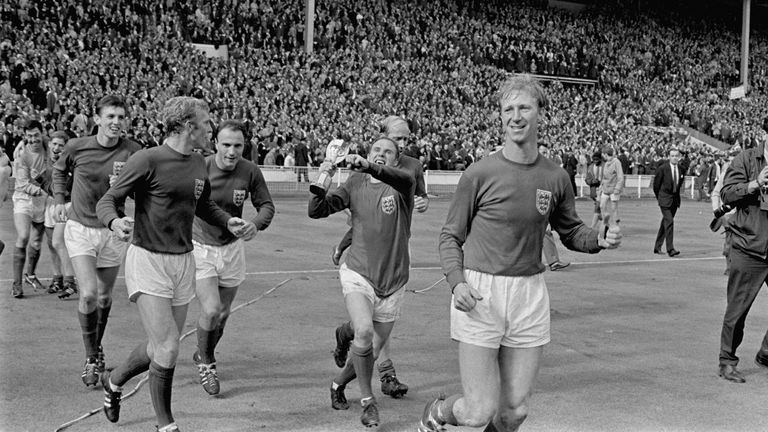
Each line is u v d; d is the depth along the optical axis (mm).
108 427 4730
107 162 5863
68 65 25422
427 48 37562
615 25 48406
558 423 5008
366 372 4883
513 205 3852
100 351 5637
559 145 34156
